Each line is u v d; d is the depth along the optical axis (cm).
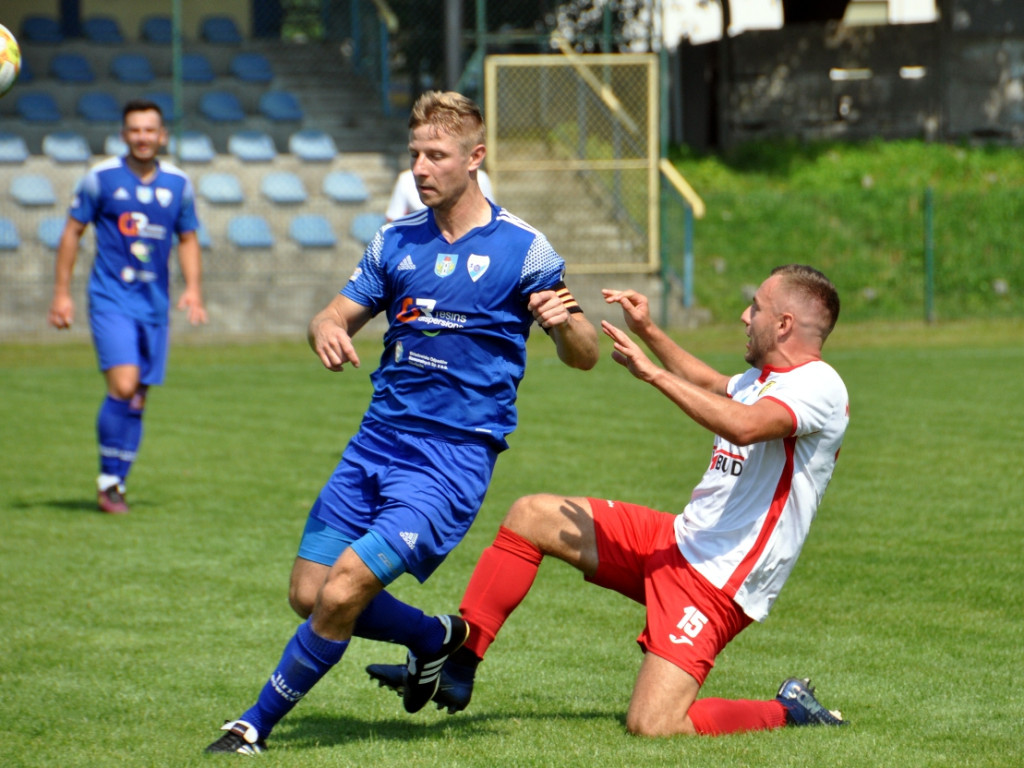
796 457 1188
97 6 7875
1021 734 1194
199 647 1497
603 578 1245
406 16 7269
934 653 1497
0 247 5722
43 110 6944
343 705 1312
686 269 5903
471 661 1219
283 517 2239
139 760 1104
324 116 7381
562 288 1158
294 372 4397
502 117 6116
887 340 5384
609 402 3734
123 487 2295
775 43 7919
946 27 7825
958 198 6675
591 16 6650
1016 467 2689
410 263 1159
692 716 1185
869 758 1106
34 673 1388
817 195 6744
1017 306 6191
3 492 2464
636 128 6031
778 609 1692
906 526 2172
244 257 5953
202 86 7394
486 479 1167
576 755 1112
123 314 2273
